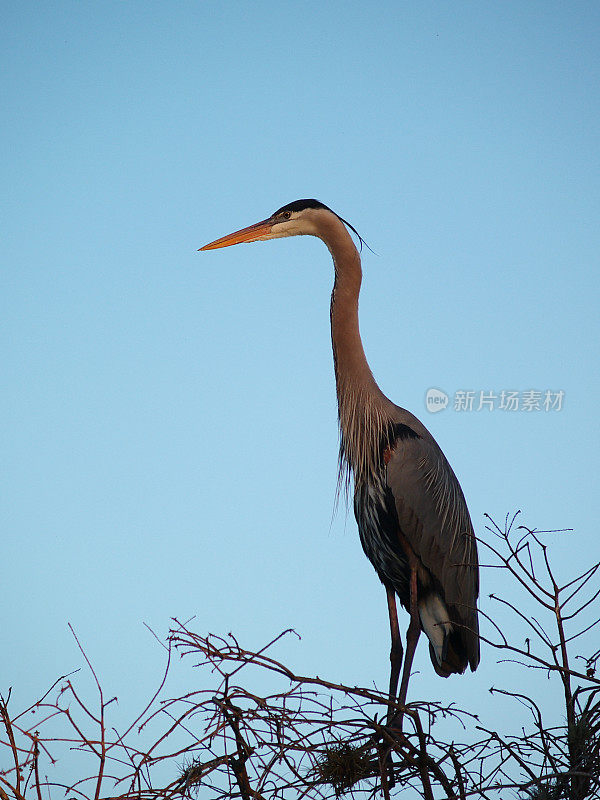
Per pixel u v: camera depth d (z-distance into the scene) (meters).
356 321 11.55
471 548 11.45
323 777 6.83
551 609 7.27
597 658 7.30
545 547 7.30
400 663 10.63
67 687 5.64
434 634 11.10
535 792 6.73
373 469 11.14
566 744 6.88
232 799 6.57
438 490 11.06
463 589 11.18
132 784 5.86
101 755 5.62
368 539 11.46
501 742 6.80
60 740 5.62
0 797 5.53
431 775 7.06
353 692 6.73
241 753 6.21
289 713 6.33
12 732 5.57
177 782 5.98
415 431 11.33
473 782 6.78
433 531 10.96
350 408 11.34
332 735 6.83
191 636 6.01
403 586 11.42
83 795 5.64
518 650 7.04
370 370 11.52
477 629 11.43
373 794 6.92
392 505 11.02
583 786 6.68
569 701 7.08
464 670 11.34
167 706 5.92
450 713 6.87
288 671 6.34
